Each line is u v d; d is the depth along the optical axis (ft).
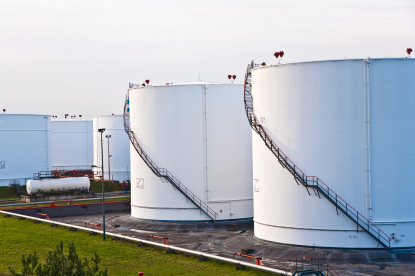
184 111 208.03
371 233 146.61
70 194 301.63
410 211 148.25
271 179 160.15
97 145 385.09
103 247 166.71
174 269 139.03
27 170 346.54
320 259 141.38
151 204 213.46
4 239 180.55
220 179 209.77
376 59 147.33
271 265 137.90
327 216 150.10
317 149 150.61
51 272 94.68
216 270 135.74
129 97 221.66
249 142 214.48
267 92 159.02
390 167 147.64
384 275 125.49
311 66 151.02
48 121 362.12
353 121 147.84
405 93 147.95
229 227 201.16
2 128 338.95
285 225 156.46
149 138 212.23
